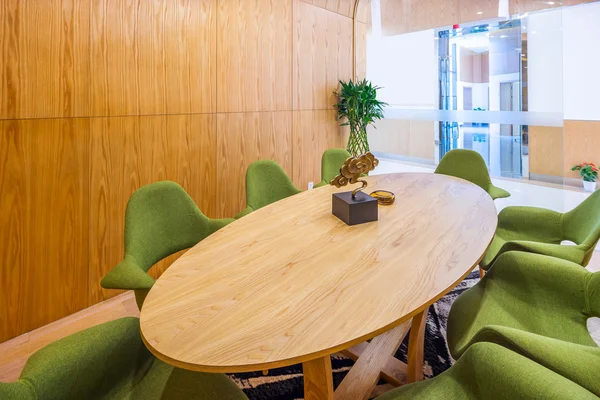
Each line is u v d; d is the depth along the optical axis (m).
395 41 5.37
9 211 2.52
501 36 4.45
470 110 4.79
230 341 1.07
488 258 2.28
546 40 4.13
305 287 1.37
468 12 4.67
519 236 2.61
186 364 0.99
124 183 3.12
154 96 3.27
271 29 4.30
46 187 2.68
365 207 2.04
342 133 5.50
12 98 2.47
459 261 1.55
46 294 2.73
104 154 2.98
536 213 2.55
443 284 1.36
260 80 4.24
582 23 5.41
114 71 2.98
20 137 2.53
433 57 5.04
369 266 1.52
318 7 4.89
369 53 5.63
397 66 5.40
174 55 3.39
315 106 5.02
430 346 2.36
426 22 5.04
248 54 4.08
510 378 0.99
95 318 2.86
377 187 2.87
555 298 1.59
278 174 3.25
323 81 5.09
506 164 4.58
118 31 2.98
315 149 5.08
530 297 1.65
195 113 3.61
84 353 1.10
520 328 1.53
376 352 1.97
